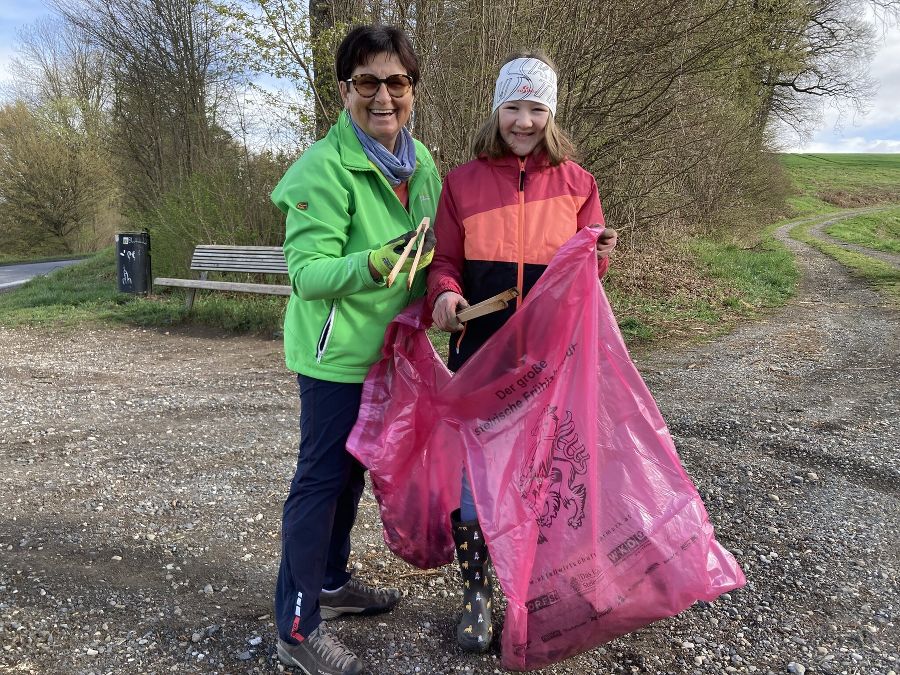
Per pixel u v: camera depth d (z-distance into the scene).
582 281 2.03
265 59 7.63
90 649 2.16
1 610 2.35
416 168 2.14
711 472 3.58
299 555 1.97
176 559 2.74
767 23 9.49
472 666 2.12
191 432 4.32
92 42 15.15
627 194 9.84
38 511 3.15
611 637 1.98
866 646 2.21
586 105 8.27
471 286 2.15
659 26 7.89
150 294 9.83
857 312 9.06
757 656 2.17
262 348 6.93
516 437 2.04
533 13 7.47
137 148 14.73
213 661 2.12
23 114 28.19
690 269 11.47
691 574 1.97
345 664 2.02
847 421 4.37
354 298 1.96
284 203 1.96
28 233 28.88
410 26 7.35
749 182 18.06
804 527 3.00
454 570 2.70
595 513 1.97
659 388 5.18
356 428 2.00
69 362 6.34
